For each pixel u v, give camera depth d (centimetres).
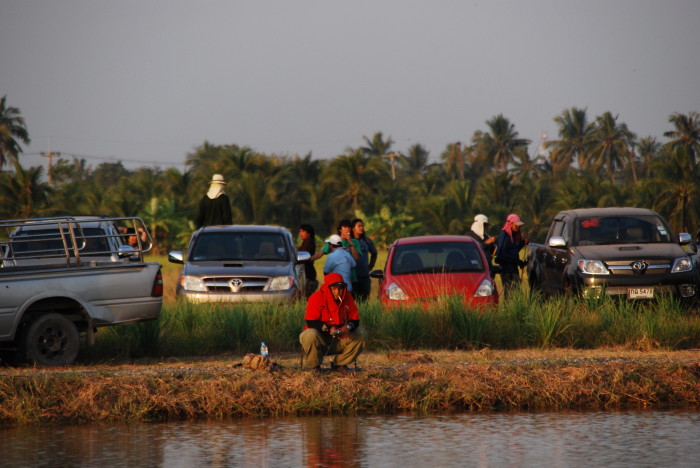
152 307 4259
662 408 3306
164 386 3291
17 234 5647
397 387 3359
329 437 2778
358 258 5594
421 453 2525
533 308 4922
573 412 3222
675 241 5706
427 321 4781
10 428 3009
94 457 2522
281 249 5694
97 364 4169
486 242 5966
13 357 4300
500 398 3350
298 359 4266
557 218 6228
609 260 5341
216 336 4697
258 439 2762
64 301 4106
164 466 2406
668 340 4647
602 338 4766
